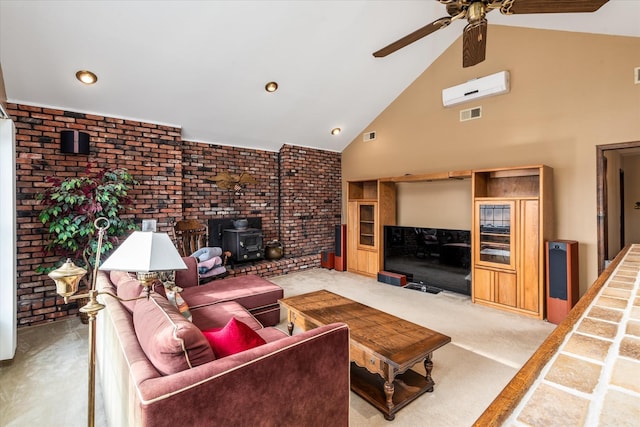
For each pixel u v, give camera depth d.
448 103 4.37
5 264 2.42
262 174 5.52
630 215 6.35
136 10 2.69
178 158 4.25
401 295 4.06
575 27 3.34
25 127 3.21
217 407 1.06
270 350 1.23
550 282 3.18
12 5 2.42
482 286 3.68
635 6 2.71
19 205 3.17
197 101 3.96
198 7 2.80
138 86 3.47
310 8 3.13
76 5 2.54
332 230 6.37
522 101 3.80
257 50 3.45
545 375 0.61
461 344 2.69
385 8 3.36
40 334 2.95
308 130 5.38
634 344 0.71
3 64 2.82
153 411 0.94
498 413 0.51
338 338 1.46
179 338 1.11
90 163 3.32
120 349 1.34
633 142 3.09
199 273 3.86
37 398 1.99
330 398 1.43
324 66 4.00
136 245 1.40
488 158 4.12
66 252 3.24
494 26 3.99
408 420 1.79
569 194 3.47
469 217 4.39
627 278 1.25
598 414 0.49
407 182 5.11
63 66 3.01
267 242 5.59
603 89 3.25
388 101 5.27
